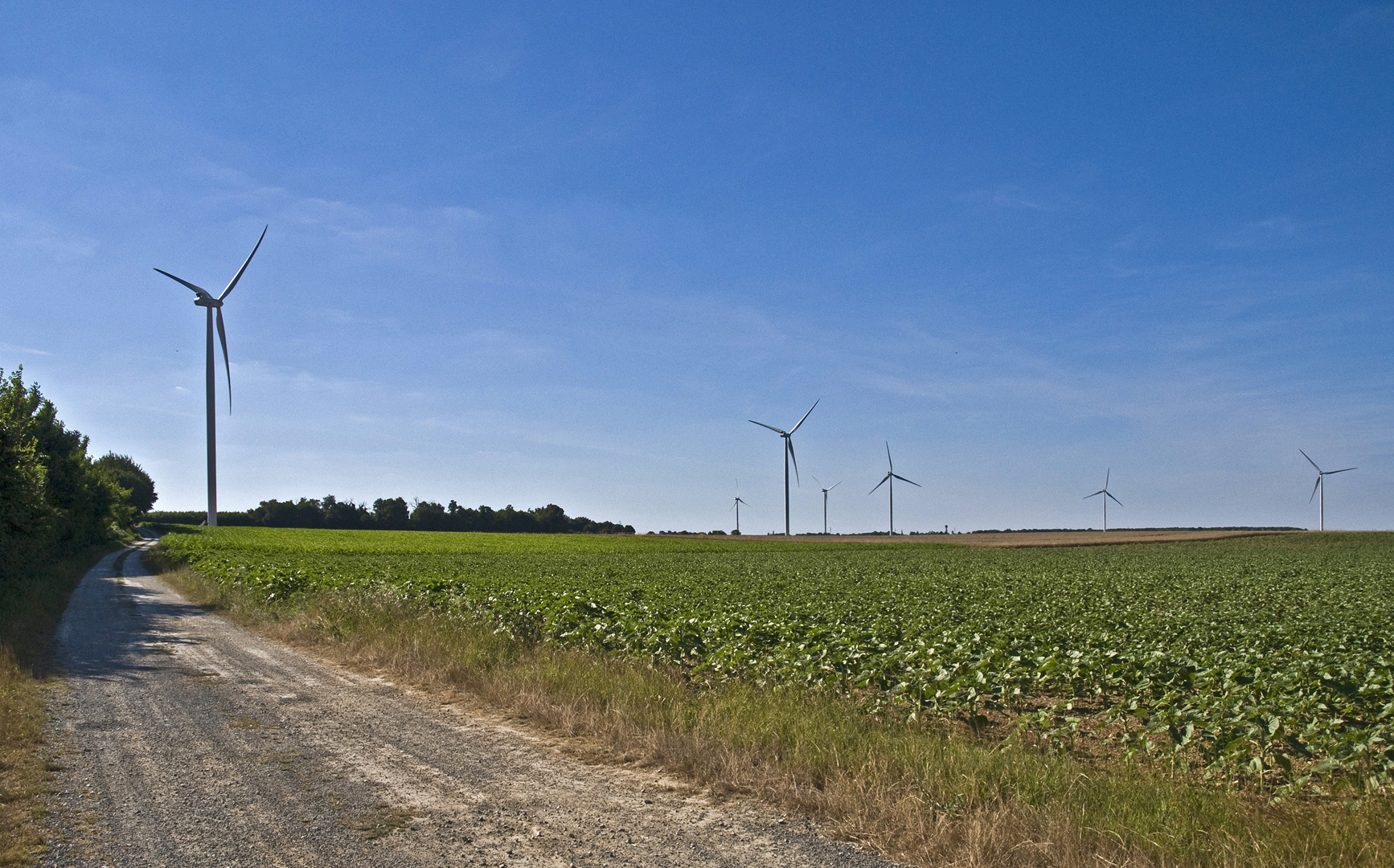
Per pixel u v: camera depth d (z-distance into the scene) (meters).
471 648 14.75
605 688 11.62
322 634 18.39
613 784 7.95
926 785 7.30
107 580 39.94
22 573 28.59
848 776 7.79
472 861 6.04
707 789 7.79
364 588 24.02
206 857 6.05
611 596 23.84
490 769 8.46
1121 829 6.29
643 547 88.06
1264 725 9.23
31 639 16.91
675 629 15.48
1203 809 7.07
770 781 7.77
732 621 17.02
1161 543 98.06
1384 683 11.11
